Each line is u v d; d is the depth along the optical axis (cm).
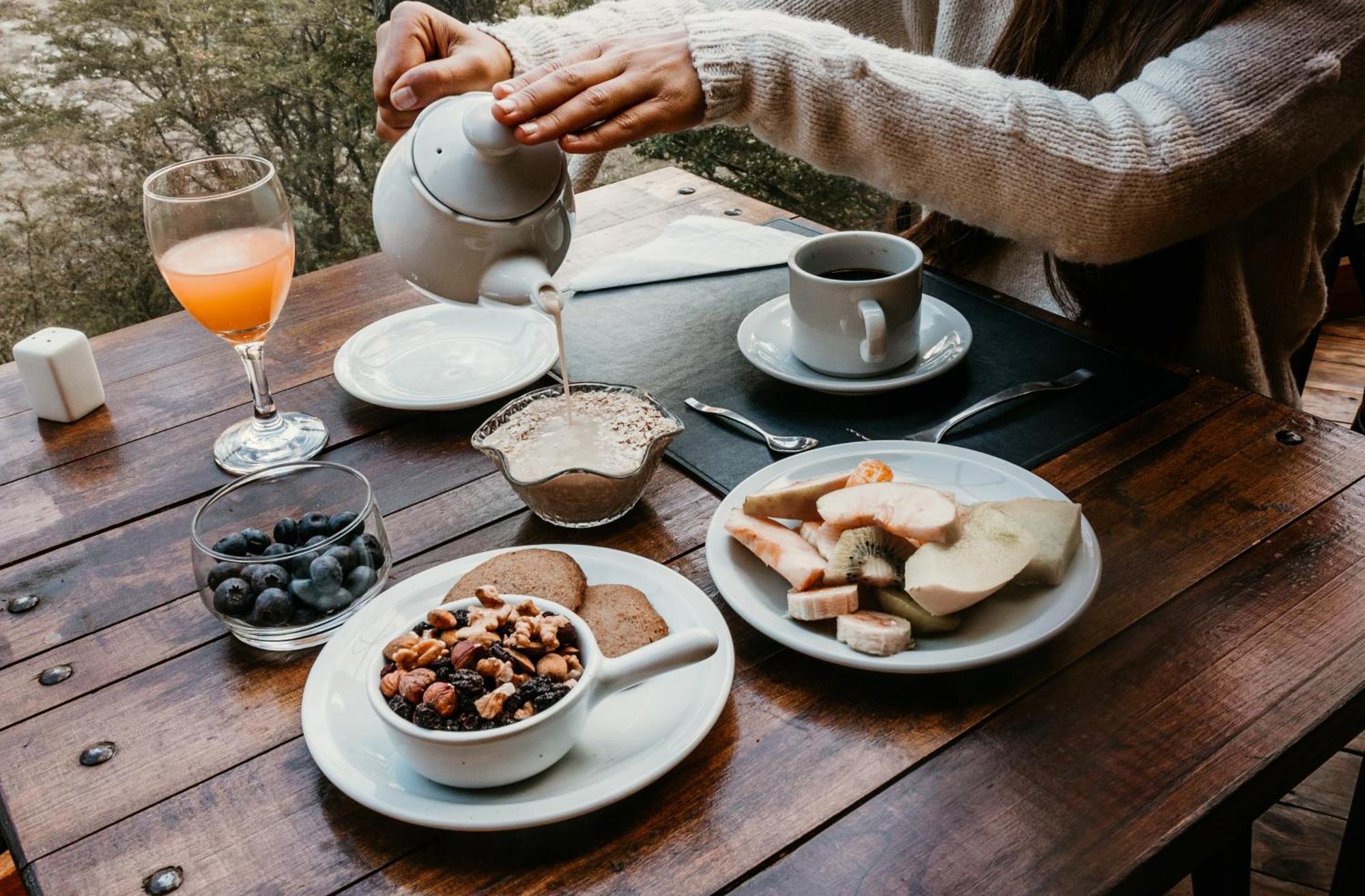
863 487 68
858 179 105
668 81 90
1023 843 53
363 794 55
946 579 61
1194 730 58
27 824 57
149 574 77
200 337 112
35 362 94
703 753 59
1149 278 112
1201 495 77
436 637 59
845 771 57
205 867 54
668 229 125
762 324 102
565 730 55
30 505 86
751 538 69
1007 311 104
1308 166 101
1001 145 94
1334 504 75
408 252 78
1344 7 96
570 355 102
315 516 72
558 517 77
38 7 175
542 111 79
